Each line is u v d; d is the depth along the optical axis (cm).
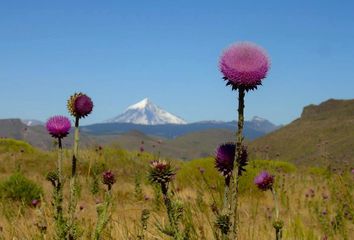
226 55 84
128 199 275
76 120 117
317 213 221
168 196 97
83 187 283
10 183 272
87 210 220
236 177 82
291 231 157
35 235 140
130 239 139
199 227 125
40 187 280
